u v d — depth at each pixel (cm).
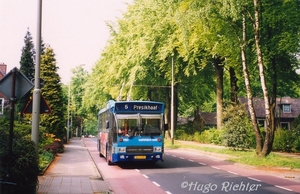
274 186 1323
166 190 1236
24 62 6594
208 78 4403
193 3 2045
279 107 5550
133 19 4231
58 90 3164
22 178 913
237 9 1919
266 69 2625
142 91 4606
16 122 2397
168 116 4909
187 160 2383
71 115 7069
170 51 3572
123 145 1838
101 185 1275
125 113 1873
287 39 2241
